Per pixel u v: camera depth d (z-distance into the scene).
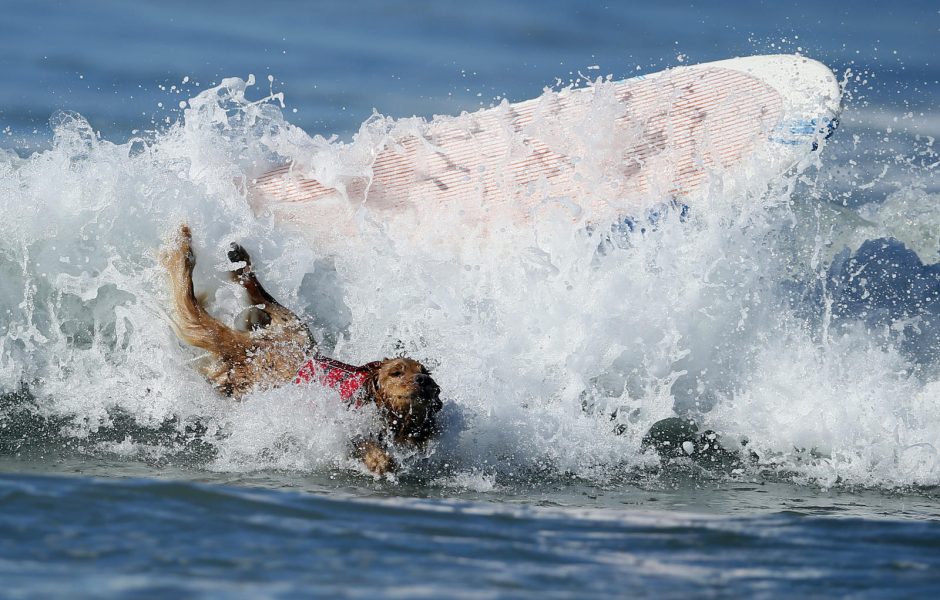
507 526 15.66
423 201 27.31
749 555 14.69
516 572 13.22
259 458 20.05
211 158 27.47
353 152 28.80
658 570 13.77
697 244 24.52
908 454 21.02
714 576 13.61
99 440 20.52
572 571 13.45
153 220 24.62
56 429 20.89
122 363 23.02
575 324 23.11
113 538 13.48
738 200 25.78
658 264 24.09
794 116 29.08
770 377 22.94
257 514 15.04
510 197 27.09
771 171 26.97
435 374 22.33
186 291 22.34
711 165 27.23
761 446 21.75
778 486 19.86
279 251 25.20
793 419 22.02
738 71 31.28
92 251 24.22
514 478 19.77
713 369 23.17
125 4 56.22
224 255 24.30
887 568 14.25
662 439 21.95
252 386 21.38
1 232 24.08
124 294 23.89
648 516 16.95
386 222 26.62
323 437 20.05
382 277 25.12
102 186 24.78
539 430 21.20
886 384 22.50
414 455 20.09
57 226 24.31
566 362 22.70
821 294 24.89
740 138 28.30
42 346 23.34
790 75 30.88
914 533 16.20
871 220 29.34
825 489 19.75
